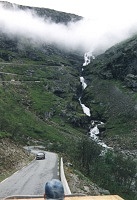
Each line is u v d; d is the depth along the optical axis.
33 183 40.16
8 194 31.91
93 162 114.62
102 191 46.88
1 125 138.12
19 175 50.28
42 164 72.62
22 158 83.62
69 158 110.50
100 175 101.62
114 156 131.00
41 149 154.38
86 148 115.19
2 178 46.66
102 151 138.75
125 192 109.75
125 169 122.69
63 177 35.94
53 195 6.40
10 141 104.00
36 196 8.77
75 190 38.12
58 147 152.12
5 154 73.25
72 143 141.00
